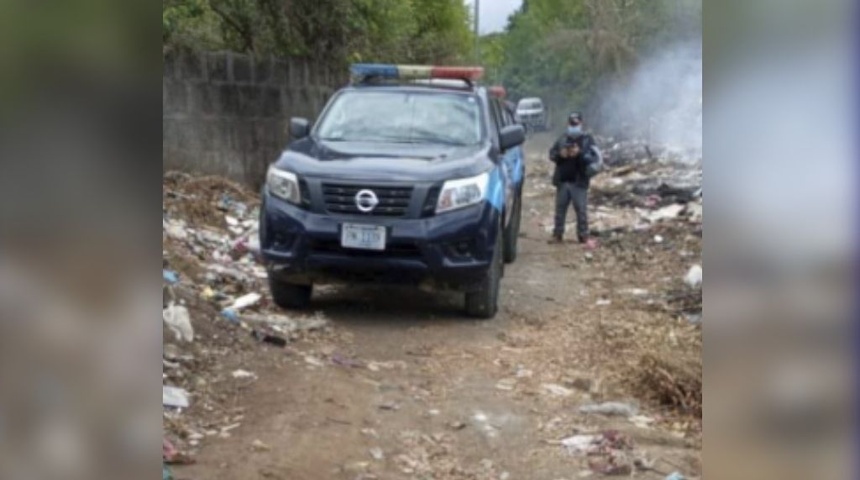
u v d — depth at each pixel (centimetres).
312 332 674
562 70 3334
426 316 750
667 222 1281
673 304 816
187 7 1236
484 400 546
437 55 2808
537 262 1067
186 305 639
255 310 718
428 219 685
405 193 686
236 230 1008
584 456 465
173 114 1116
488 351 652
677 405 541
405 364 612
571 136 1196
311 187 693
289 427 481
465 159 722
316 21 1460
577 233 1220
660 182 1662
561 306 822
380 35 1727
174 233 881
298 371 574
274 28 1398
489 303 734
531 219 1459
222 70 1205
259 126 1301
